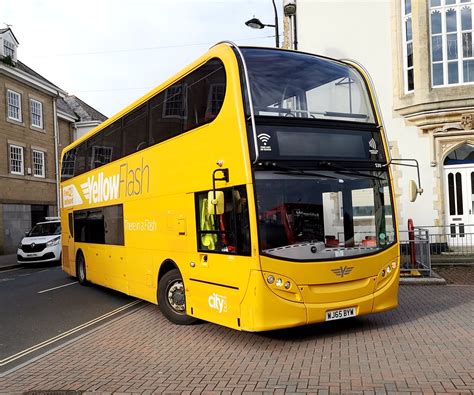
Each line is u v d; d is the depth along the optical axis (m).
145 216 8.60
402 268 11.16
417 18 14.09
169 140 7.76
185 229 7.23
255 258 5.79
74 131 35.34
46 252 19.77
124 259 9.59
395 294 6.74
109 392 4.94
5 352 6.85
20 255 19.89
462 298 8.99
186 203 7.20
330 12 15.11
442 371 5.05
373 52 14.89
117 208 9.98
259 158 5.93
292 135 6.25
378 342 6.26
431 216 14.34
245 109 6.09
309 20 15.21
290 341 6.50
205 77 6.87
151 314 8.79
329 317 6.16
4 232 25.53
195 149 7.00
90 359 6.15
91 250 11.85
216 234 6.51
